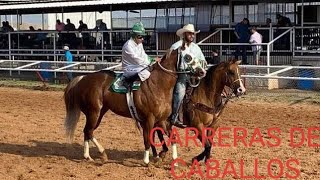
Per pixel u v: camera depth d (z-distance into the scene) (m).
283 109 15.83
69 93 10.20
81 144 11.81
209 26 23.36
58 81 23.89
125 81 9.60
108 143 11.78
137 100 9.46
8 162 10.03
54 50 26.36
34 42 28.48
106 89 9.80
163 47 24.50
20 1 28.98
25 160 10.20
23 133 13.06
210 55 22.88
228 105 16.77
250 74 19.84
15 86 23.23
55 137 12.57
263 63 21.14
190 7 23.78
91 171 9.28
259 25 22.47
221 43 20.97
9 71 27.81
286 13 22.16
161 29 24.45
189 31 9.38
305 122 13.82
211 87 9.31
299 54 20.72
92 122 9.95
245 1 22.67
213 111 9.34
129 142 11.90
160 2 23.38
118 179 8.72
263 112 15.48
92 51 25.98
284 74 19.94
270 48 21.14
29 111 16.59
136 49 9.59
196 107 9.31
